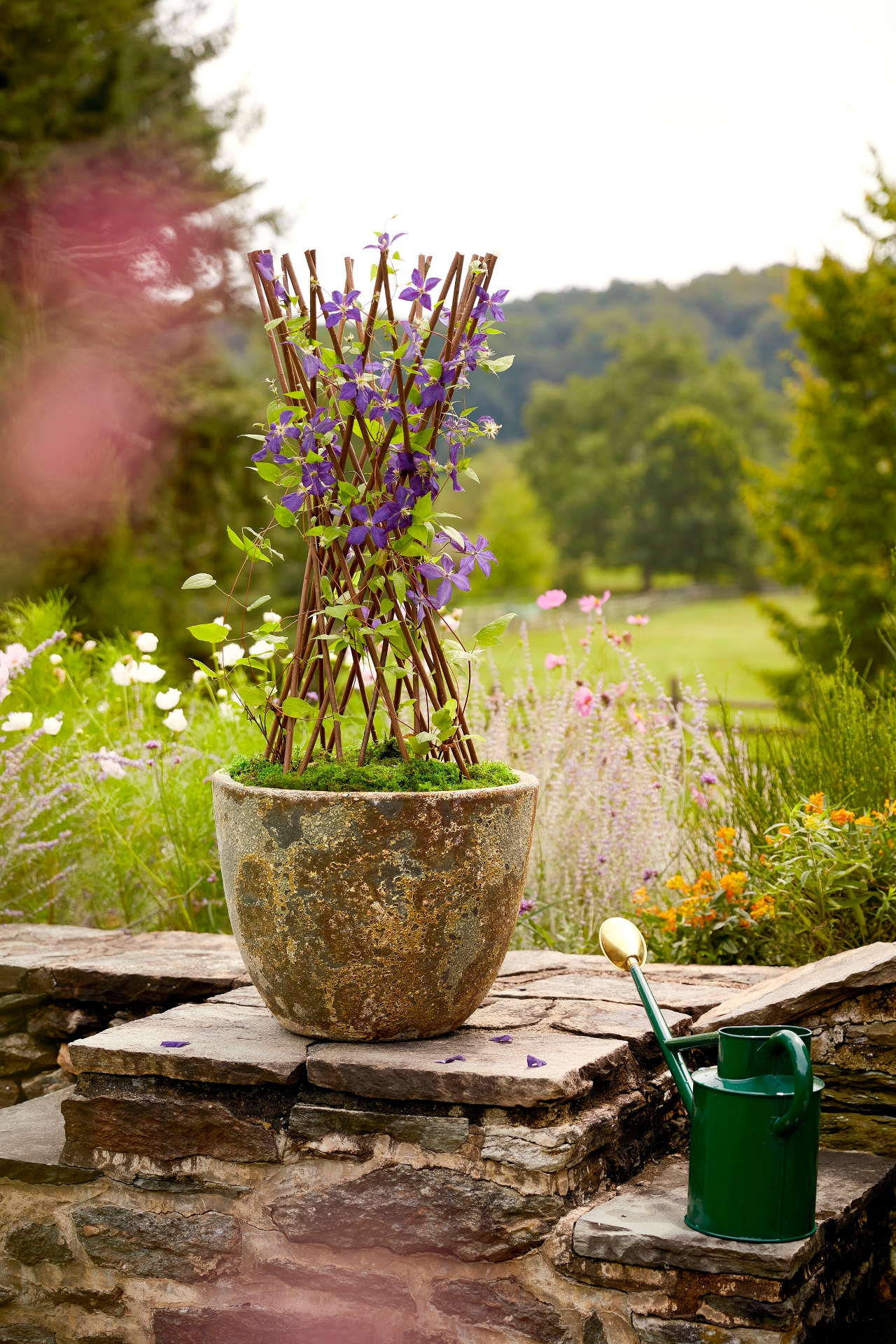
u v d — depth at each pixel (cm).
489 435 228
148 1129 231
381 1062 215
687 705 420
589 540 6219
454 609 358
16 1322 243
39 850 392
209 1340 225
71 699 478
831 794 338
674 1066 213
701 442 5881
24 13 1023
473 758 247
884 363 1155
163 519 1202
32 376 1048
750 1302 188
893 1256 241
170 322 1219
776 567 1180
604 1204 212
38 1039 308
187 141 1223
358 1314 216
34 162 1049
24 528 1058
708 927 333
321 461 223
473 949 224
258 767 239
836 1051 254
